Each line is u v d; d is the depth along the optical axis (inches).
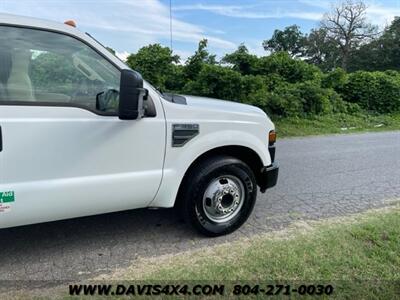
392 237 144.0
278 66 587.5
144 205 132.8
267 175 157.4
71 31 116.4
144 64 491.2
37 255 132.8
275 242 142.5
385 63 2329.0
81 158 115.3
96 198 120.1
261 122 153.9
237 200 151.2
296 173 250.4
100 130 116.7
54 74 113.8
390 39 2321.6
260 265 123.8
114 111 119.3
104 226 156.3
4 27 107.5
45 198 111.7
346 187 220.2
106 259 131.0
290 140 393.7
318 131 454.9
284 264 123.9
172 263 127.9
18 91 108.3
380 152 332.2
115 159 120.9
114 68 120.5
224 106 148.7
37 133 107.9
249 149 150.6
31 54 111.5
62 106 112.0
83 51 118.2
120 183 122.6
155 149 127.4
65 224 156.9
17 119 105.5
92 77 119.0
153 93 127.4
